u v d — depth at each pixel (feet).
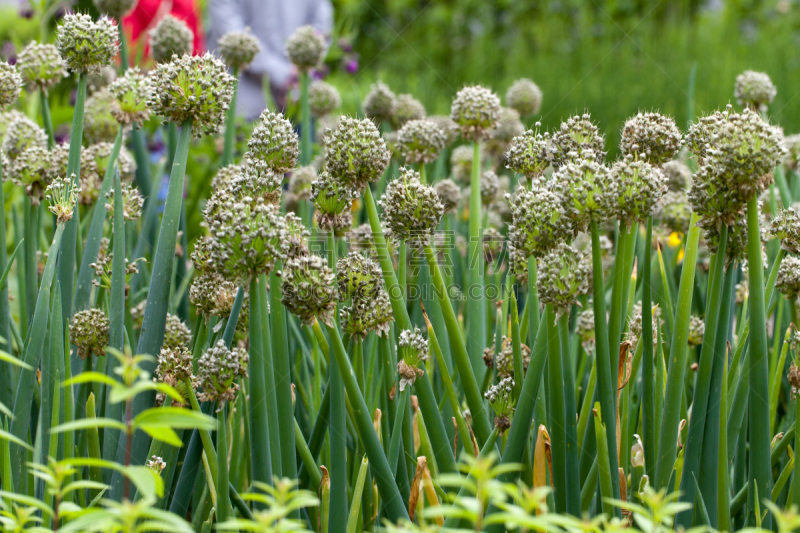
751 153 4.99
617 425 5.40
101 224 5.79
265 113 5.37
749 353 5.18
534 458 5.31
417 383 5.35
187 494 5.34
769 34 17.28
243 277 5.06
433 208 5.29
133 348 5.88
